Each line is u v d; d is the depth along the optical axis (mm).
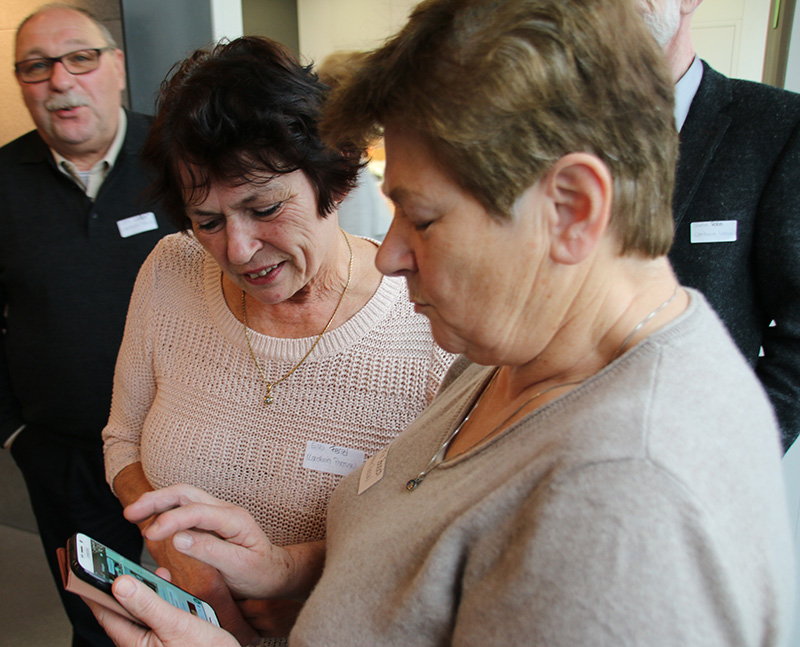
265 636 1082
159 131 954
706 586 415
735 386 494
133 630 736
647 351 498
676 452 432
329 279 1143
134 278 2082
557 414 522
